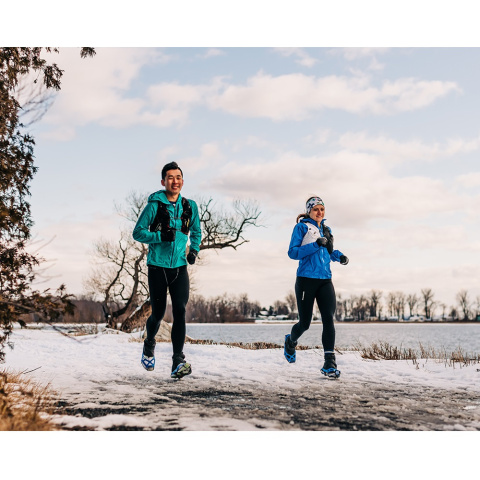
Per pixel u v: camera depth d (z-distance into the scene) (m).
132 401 4.39
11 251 4.17
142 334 17.97
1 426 3.30
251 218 29.58
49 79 5.19
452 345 26.77
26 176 4.64
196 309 102.31
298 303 6.42
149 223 5.63
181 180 5.76
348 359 7.65
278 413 3.97
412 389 5.19
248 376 6.03
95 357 8.56
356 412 4.05
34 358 8.24
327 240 6.25
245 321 122.62
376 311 129.12
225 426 3.55
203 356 8.84
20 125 4.66
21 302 4.07
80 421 3.61
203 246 29.86
